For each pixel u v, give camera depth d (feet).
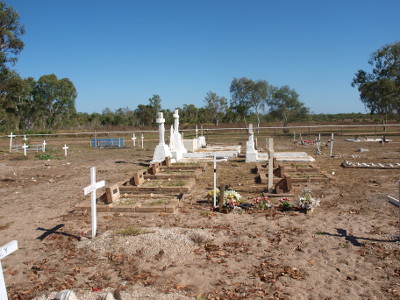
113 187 29.73
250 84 225.97
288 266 16.51
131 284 15.15
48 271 16.83
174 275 15.85
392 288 14.29
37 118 221.87
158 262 17.24
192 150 67.72
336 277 15.40
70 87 229.86
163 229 21.36
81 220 25.38
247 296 13.91
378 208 26.27
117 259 17.72
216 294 14.10
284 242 19.67
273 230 21.72
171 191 33.53
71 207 29.78
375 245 18.75
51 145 106.93
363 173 42.55
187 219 24.73
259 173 42.83
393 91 139.64
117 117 215.92
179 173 43.96
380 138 107.14
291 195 30.55
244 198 30.60
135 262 17.31
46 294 14.64
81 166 57.67
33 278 16.26
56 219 26.14
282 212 25.71
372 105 150.51
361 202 28.27
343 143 94.89
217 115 217.56
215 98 217.15
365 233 20.66
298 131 165.99
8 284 15.80
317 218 24.08
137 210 26.96
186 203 29.50
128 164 59.21
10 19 105.29
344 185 35.29
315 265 16.65
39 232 23.22
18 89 115.34
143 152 81.00
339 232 20.99
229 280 15.30
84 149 91.25
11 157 72.90
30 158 71.10
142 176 37.58
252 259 17.48
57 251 19.51
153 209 26.73
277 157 56.29
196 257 17.72
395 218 23.49
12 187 40.42
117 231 21.29
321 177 38.40
